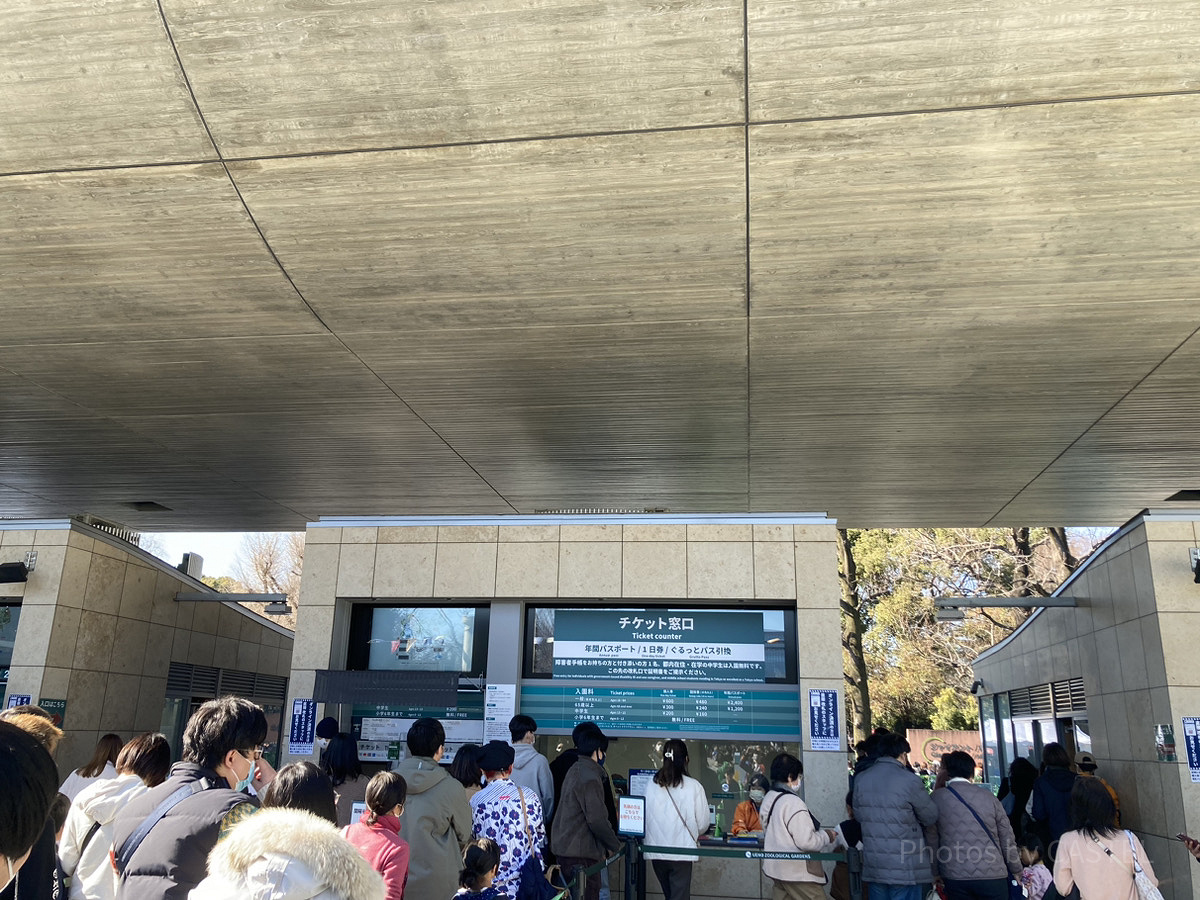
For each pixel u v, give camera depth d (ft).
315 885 5.96
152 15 19.86
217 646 46.68
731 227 25.75
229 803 9.78
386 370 35.88
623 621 29.35
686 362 34.63
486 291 29.43
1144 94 20.62
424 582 29.99
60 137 22.94
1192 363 33.50
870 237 26.02
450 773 18.15
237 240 26.81
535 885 16.90
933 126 21.79
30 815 5.20
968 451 45.06
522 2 19.17
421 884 15.43
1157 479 49.29
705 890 25.81
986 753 55.01
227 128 22.54
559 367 35.35
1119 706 31.91
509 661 29.07
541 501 56.44
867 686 82.64
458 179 24.00
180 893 9.25
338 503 57.88
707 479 51.01
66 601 35.24
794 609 28.76
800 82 20.79
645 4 19.12
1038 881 22.59
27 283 29.45
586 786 19.86
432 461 48.37
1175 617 28.35
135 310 31.14
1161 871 28.07
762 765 27.58
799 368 35.01
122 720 38.42
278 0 19.36
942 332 31.53
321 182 24.22
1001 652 50.26
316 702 29.27
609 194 24.44
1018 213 24.75
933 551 86.84
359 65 20.75
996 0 18.65
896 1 18.78
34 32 20.29
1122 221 24.91
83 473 51.65
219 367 35.91
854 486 52.01
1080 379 35.42
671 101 21.40
